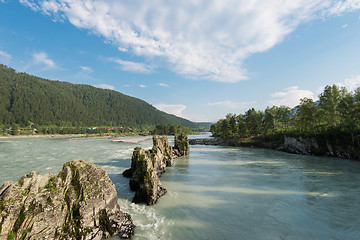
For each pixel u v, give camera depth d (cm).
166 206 1691
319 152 4934
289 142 5938
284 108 8412
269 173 2936
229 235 1215
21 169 3083
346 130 4494
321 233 1229
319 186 2231
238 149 6762
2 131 17525
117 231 1209
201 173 2978
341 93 5491
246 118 9462
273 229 1286
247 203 1747
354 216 1455
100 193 1247
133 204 1739
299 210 1582
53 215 986
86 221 1109
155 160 2792
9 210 868
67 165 1271
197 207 1666
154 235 1213
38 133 19600
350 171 3036
